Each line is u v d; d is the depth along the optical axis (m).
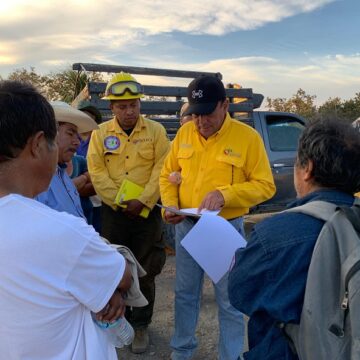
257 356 1.33
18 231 1.06
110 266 1.19
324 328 1.13
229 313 2.75
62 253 1.09
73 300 1.14
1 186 1.11
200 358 3.21
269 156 6.82
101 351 1.21
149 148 3.28
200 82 2.54
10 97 1.10
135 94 3.15
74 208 2.23
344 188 1.32
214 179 2.66
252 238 1.35
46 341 1.11
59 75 11.68
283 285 1.22
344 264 1.11
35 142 1.12
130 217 3.22
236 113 6.92
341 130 1.33
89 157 3.30
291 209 1.33
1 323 1.08
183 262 2.84
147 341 3.34
